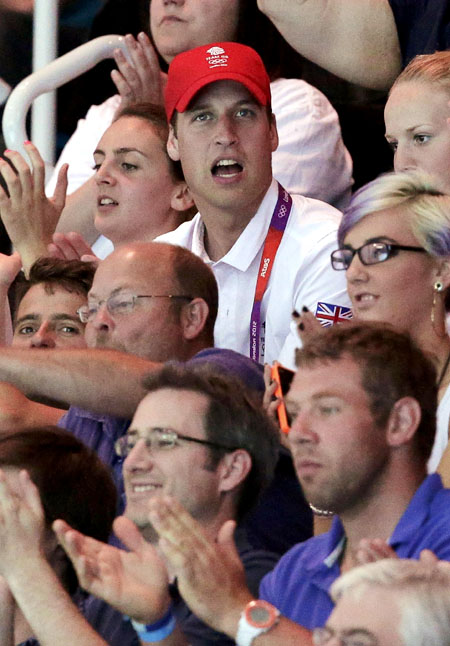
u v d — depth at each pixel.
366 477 9.84
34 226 17.88
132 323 13.94
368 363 9.91
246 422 11.06
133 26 22.59
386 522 9.89
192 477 10.91
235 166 15.46
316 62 18.80
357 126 20.36
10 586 9.79
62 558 10.96
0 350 13.27
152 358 13.95
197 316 14.12
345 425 9.83
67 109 22.89
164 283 14.03
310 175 18.62
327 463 9.84
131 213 17.92
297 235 15.48
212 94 15.56
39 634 9.67
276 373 12.38
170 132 16.47
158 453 10.98
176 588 10.71
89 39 22.89
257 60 15.80
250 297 15.51
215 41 19.17
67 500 10.95
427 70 14.23
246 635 9.17
